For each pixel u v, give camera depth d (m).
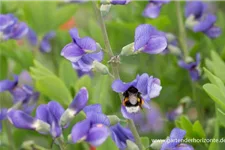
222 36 0.69
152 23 0.65
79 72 0.64
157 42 0.47
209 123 0.59
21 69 0.67
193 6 0.66
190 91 0.66
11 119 0.46
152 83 0.45
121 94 0.45
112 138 0.47
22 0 0.68
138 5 0.69
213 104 0.64
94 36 0.66
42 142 0.62
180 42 0.67
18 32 0.59
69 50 0.46
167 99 0.67
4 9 0.68
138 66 0.70
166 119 0.65
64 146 0.46
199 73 0.63
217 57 0.56
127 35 0.69
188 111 0.68
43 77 0.54
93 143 0.42
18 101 0.57
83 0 0.69
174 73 0.67
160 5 0.61
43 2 0.68
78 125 0.43
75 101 0.46
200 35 0.68
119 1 0.48
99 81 0.56
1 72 0.64
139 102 0.45
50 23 0.68
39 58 0.71
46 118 0.46
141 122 0.67
